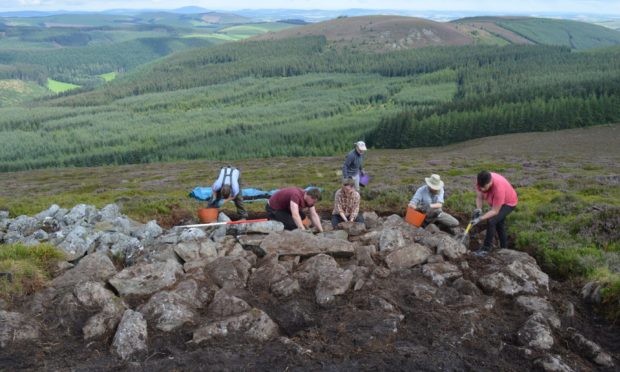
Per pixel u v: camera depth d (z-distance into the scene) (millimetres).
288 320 6238
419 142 131375
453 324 6059
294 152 150750
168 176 48375
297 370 5059
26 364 5145
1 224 11141
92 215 11445
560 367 5250
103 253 8500
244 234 9523
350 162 15461
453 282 7430
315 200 10031
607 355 5691
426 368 5133
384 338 5664
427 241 8969
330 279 7008
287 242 8617
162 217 14281
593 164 41188
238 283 7254
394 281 7352
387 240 8758
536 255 9734
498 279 7348
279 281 7160
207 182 37562
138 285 6863
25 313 6164
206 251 8289
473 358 5430
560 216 12227
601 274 8000
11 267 7082
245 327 5820
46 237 9516
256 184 30562
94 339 5668
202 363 5117
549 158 52688
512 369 5324
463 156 63500
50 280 7320
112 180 47656
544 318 6285
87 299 6262
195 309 6410
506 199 8836
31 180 60562
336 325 5969
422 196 10930
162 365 5074
